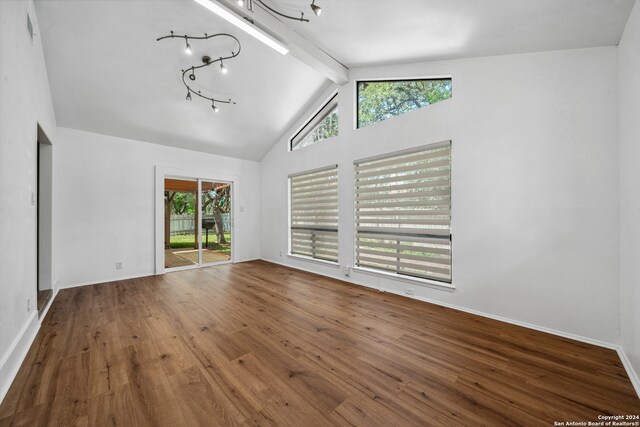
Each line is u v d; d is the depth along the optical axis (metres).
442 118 3.00
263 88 4.09
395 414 1.41
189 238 5.59
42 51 2.76
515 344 2.15
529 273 2.45
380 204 3.63
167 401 1.51
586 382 1.67
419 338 2.25
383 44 2.95
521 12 1.92
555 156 2.33
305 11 2.65
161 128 4.37
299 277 4.39
